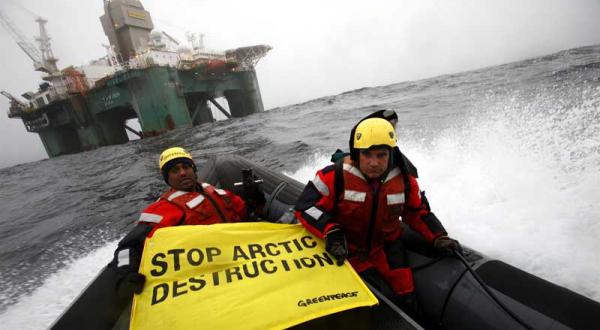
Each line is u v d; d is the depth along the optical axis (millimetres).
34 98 42031
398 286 1549
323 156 6746
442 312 1440
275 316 1076
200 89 41656
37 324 2654
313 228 1426
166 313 1083
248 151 9711
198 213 1904
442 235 1560
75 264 3801
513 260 2031
